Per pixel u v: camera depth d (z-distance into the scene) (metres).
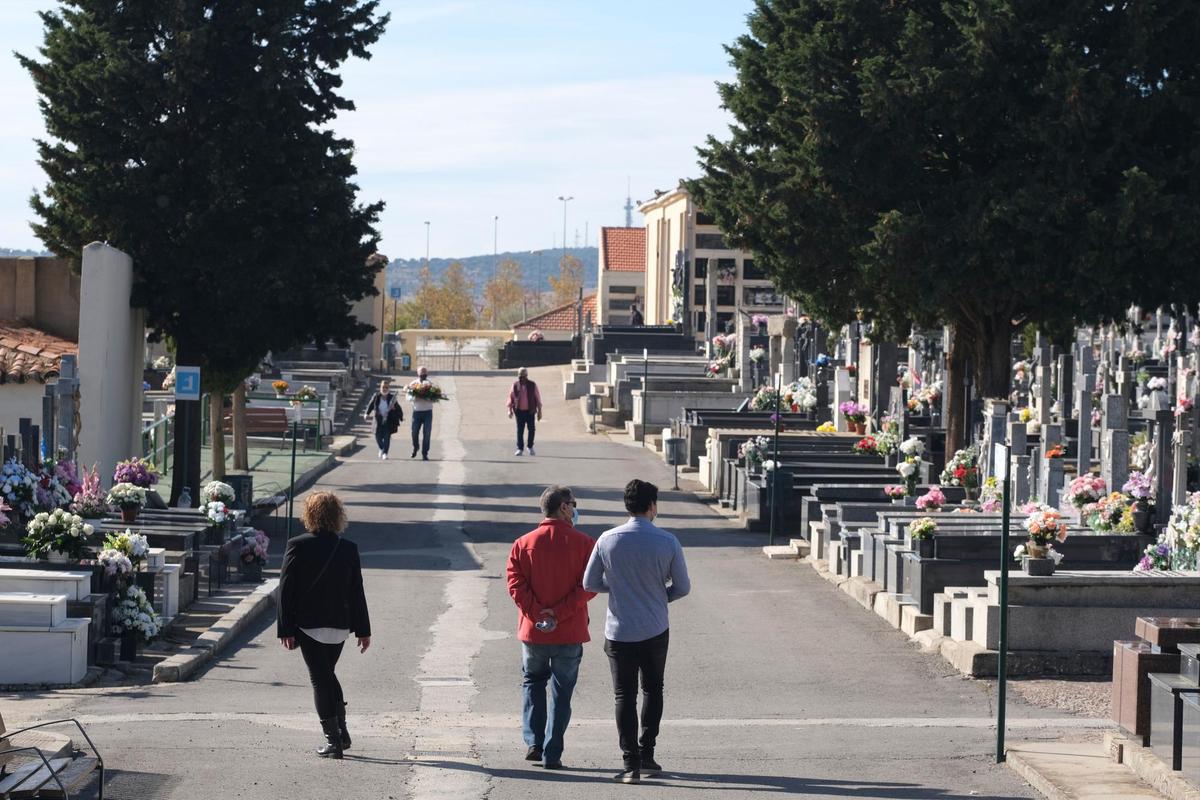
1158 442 28.91
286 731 17.56
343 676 22.84
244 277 44.25
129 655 23.67
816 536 36.22
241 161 44.75
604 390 85.19
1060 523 22.98
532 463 61.72
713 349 90.62
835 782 14.97
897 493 35.59
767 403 64.81
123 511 29.38
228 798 13.74
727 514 47.22
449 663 24.16
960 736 17.80
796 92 43.97
